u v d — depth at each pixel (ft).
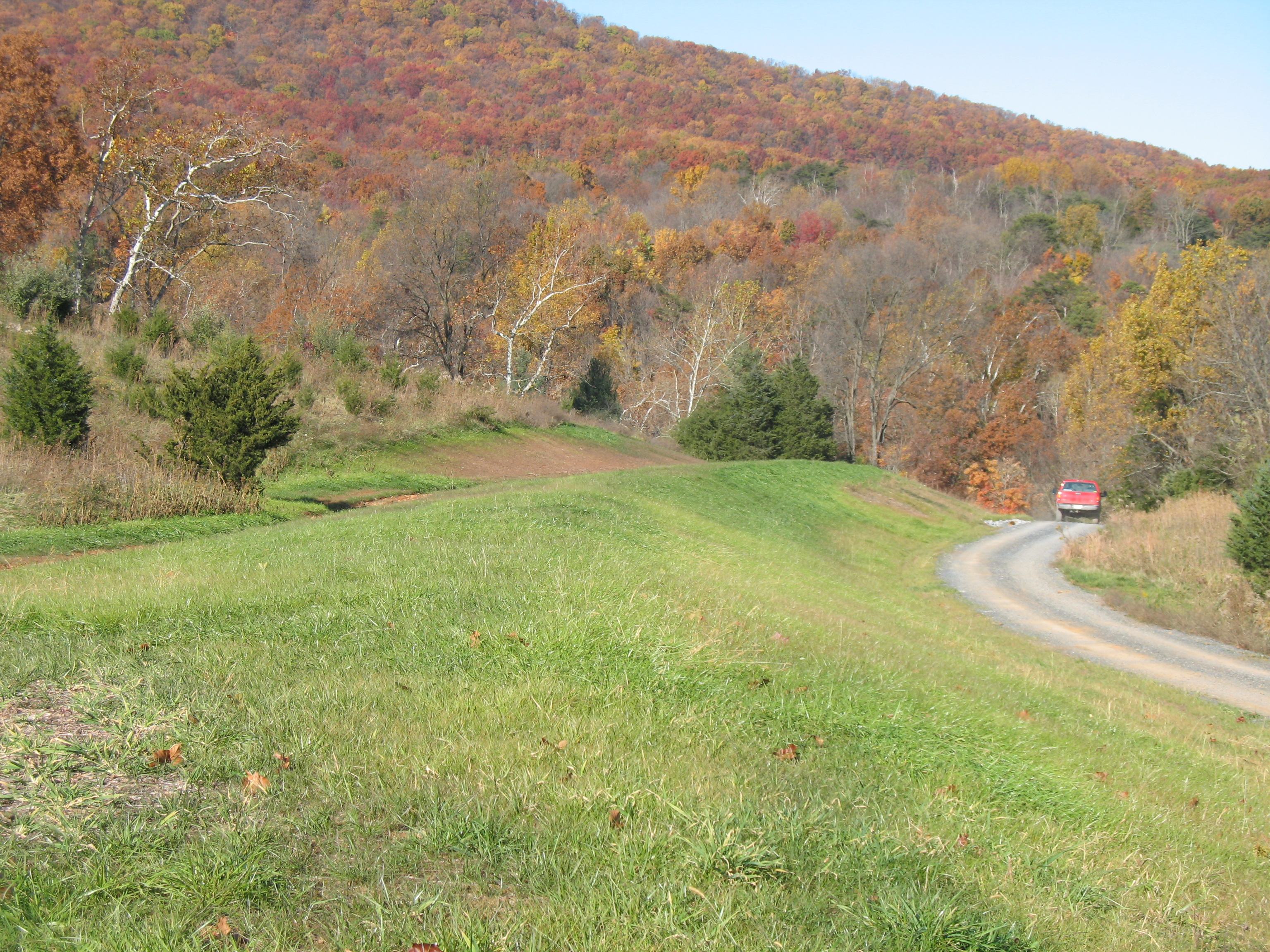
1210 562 75.87
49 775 13.37
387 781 13.97
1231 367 117.19
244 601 24.16
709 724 18.88
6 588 26.71
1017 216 360.89
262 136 123.75
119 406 66.13
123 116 116.47
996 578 82.64
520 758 15.31
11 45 124.88
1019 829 16.98
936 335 209.36
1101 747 25.50
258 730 15.43
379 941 10.00
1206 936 14.01
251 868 11.12
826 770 17.74
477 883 11.52
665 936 10.74
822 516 97.91
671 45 574.15
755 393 160.25
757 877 12.46
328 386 98.02
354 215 223.30
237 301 141.49
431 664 20.16
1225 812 21.83
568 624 23.03
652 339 210.79
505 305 160.45
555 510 48.34
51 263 120.57
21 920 9.91
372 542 35.06
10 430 52.80
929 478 208.95
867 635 34.40
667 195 351.25
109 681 17.53
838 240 277.03
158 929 9.82
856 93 569.64
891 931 11.63
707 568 41.78
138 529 45.34
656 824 13.60
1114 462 151.53
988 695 28.53
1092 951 12.59
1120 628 62.69
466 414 108.78
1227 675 50.31
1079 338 225.35
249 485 55.16
